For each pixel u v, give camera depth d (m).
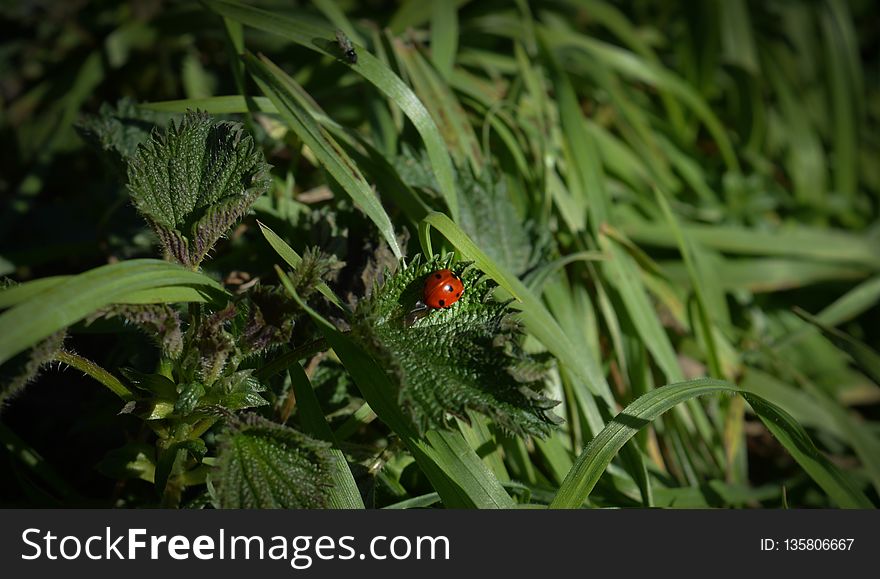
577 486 0.41
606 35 0.68
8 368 0.37
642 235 0.54
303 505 0.38
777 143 0.69
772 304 0.58
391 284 0.40
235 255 0.46
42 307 0.37
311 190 0.48
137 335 0.43
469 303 0.40
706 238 0.56
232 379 0.39
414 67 0.49
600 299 0.49
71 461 0.46
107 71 0.57
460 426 0.42
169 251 0.40
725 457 0.49
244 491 0.38
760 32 0.75
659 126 0.62
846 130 0.70
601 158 0.56
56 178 0.54
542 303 0.47
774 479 0.51
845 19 0.73
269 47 0.55
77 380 0.47
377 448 0.43
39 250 0.49
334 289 0.44
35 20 0.58
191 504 0.40
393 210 0.47
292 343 0.43
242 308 0.39
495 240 0.46
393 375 0.38
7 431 0.43
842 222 0.66
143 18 0.57
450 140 0.48
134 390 0.41
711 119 0.61
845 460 0.51
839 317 0.53
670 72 0.68
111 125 0.45
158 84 0.56
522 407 0.38
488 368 0.39
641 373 0.48
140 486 0.44
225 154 0.40
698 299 0.49
